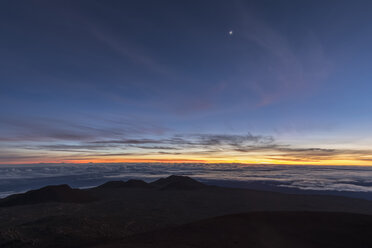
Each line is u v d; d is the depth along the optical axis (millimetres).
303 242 13484
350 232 14445
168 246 12938
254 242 13719
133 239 15273
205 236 15000
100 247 13594
